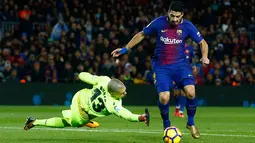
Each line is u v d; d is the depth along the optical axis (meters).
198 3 91.50
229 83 77.06
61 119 28.31
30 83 71.00
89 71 72.19
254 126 42.00
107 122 43.91
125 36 79.00
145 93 73.75
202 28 83.69
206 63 30.11
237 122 46.72
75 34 77.50
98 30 81.56
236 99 76.50
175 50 30.08
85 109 27.38
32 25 78.81
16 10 80.19
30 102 71.12
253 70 79.06
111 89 26.47
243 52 81.56
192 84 30.06
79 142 29.02
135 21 85.25
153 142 29.34
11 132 33.94
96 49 75.81
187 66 30.34
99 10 84.25
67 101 72.06
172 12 29.17
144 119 24.77
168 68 30.11
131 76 74.06
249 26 88.94
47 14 81.00
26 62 71.88
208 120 49.09
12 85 70.50
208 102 75.81
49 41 75.12
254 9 92.62
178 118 51.25
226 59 77.75
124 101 73.31
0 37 78.38
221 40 81.81
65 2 84.31
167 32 30.00
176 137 27.11
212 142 29.83
